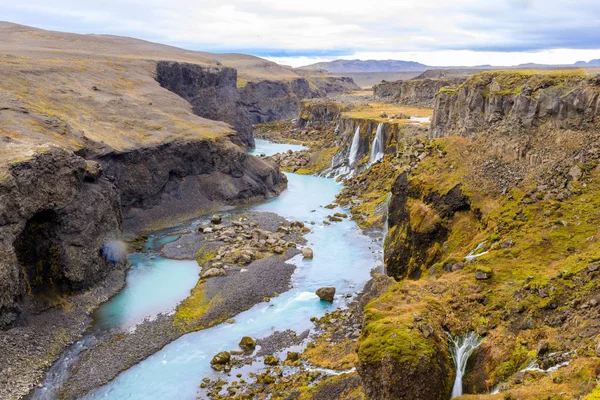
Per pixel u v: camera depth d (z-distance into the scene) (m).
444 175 63.12
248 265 73.81
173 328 56.41
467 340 36.53
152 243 85.31
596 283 36.56
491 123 66.38
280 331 55.00
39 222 58.97
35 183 56.81
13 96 92.44
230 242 83.38
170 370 48.00
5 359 47.69
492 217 52.06
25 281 55.41
